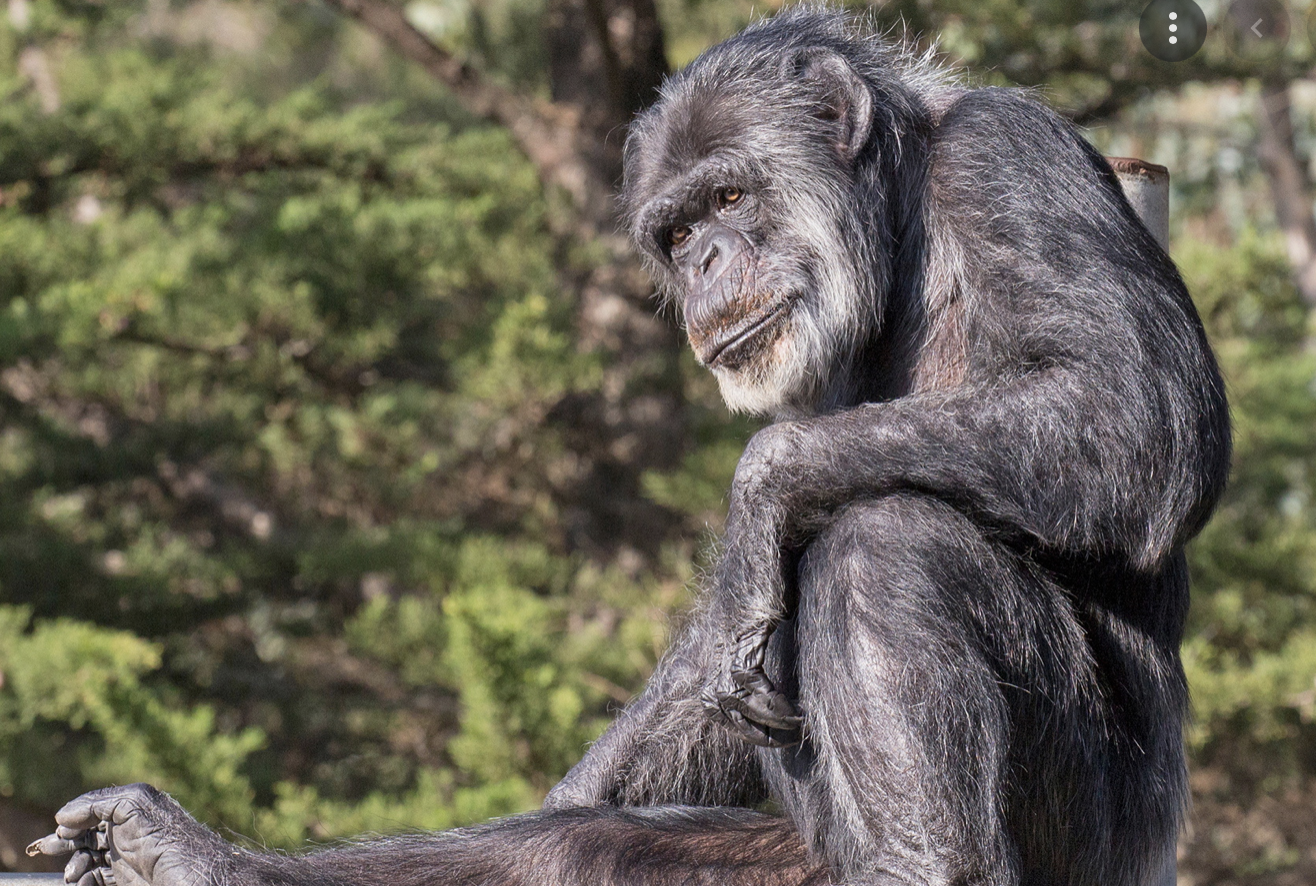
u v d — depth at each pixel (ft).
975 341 28.78
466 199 107.14
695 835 29.35
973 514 26.81
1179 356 27.40
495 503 112.98
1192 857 107.34
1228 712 88.07
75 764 78.89
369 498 107.14
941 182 30.27
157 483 115.24
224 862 27.89
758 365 32.14
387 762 108.78
